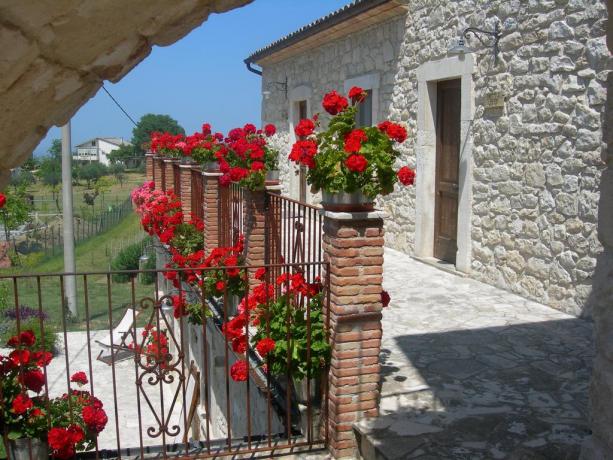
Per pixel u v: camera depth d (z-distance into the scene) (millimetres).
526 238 6230
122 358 11633
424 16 7723
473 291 6578
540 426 3607
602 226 2590
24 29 1777
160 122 66500
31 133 2365
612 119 2535
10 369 3668
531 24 5977
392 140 3811
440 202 7953
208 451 3816
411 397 4031
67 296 14727
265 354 3803
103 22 1908
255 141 6230
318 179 3750
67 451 3613
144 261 19500
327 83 10703
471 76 6840
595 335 2646
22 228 25188
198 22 2203
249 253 6012
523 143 6184
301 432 4117
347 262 3717
